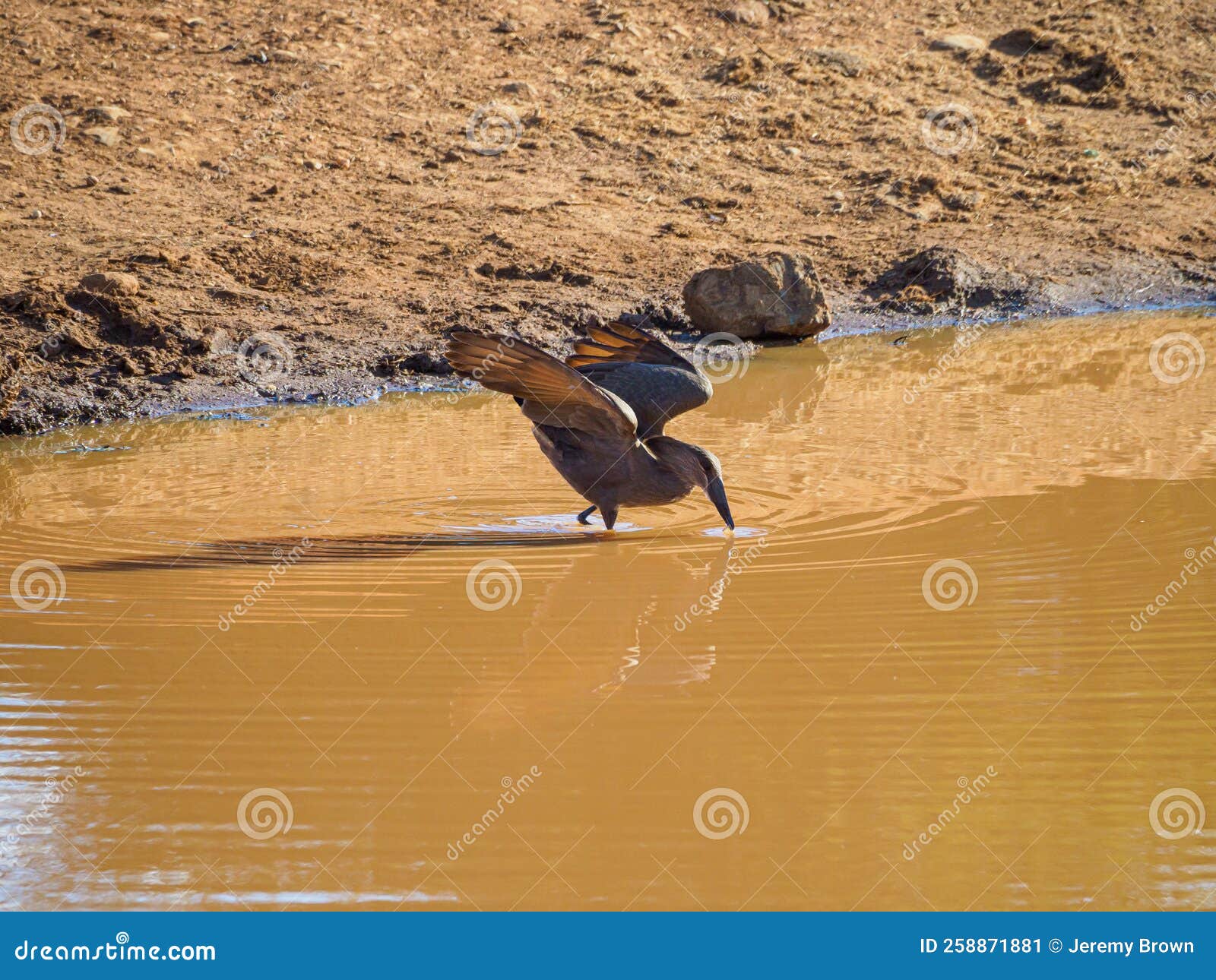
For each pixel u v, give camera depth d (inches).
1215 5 2293.3
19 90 1685.5
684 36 2058.3
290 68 1825.8
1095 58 2112.5
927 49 2123.5
